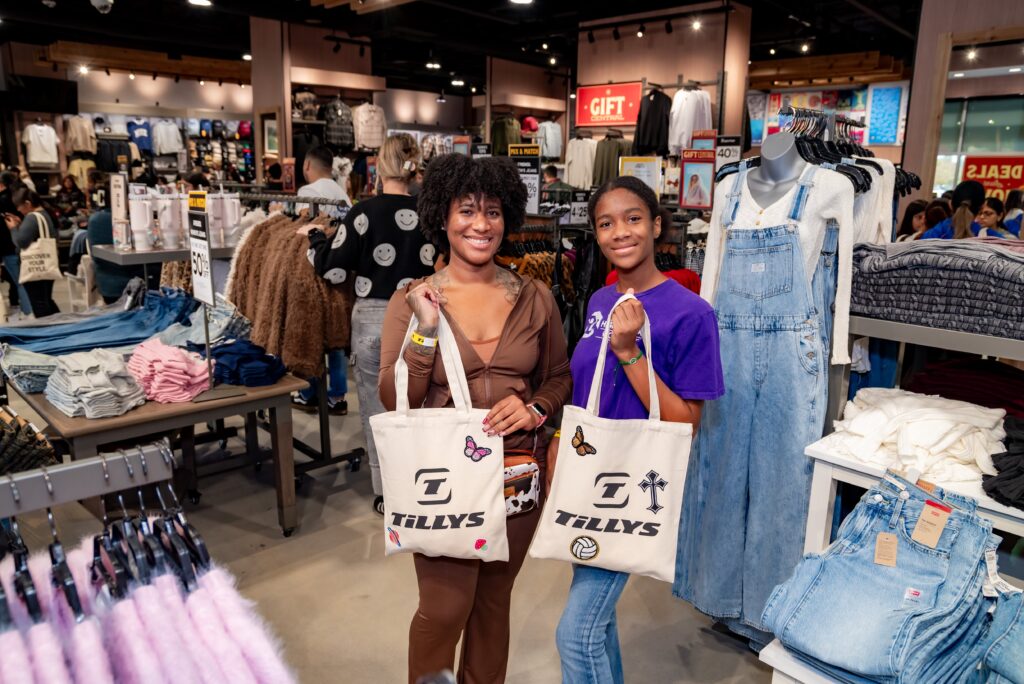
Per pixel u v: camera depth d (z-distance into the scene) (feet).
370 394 10.96
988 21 17.03
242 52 42.65
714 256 7.92
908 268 6.80
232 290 12.10
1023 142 26.66
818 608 5.35
